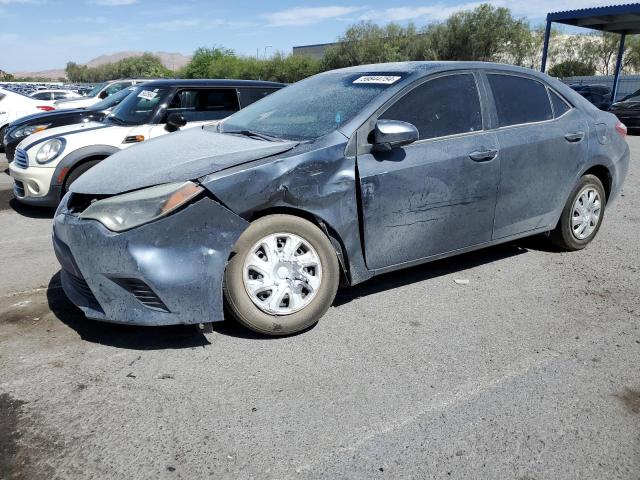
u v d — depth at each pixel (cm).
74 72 15912
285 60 5622
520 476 230
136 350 327
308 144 343
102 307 310
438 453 243
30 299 401
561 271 464
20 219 650
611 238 560
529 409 275
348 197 347
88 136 637
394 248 375
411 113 380
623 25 2305
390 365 314
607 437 255
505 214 430
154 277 297
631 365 317
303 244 338
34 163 621
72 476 226
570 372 309
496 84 429
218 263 309
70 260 317
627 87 3569
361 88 394
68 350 326
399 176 363
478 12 4578
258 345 334
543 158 441
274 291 332
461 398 283
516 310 388
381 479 227
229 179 310
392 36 5350
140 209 302
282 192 323
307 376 302
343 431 257
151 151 368
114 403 275
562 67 5116
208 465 234
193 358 318
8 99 1262
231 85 746
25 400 276
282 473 230
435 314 381
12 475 226
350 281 365
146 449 243
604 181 516
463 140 397
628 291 423
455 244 408
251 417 266
